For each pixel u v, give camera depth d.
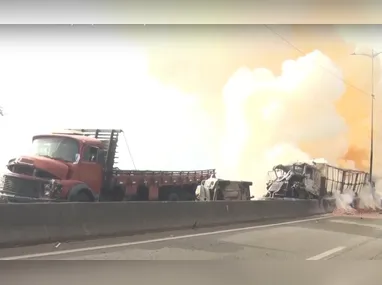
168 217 11.74
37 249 7.72
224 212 14.12
